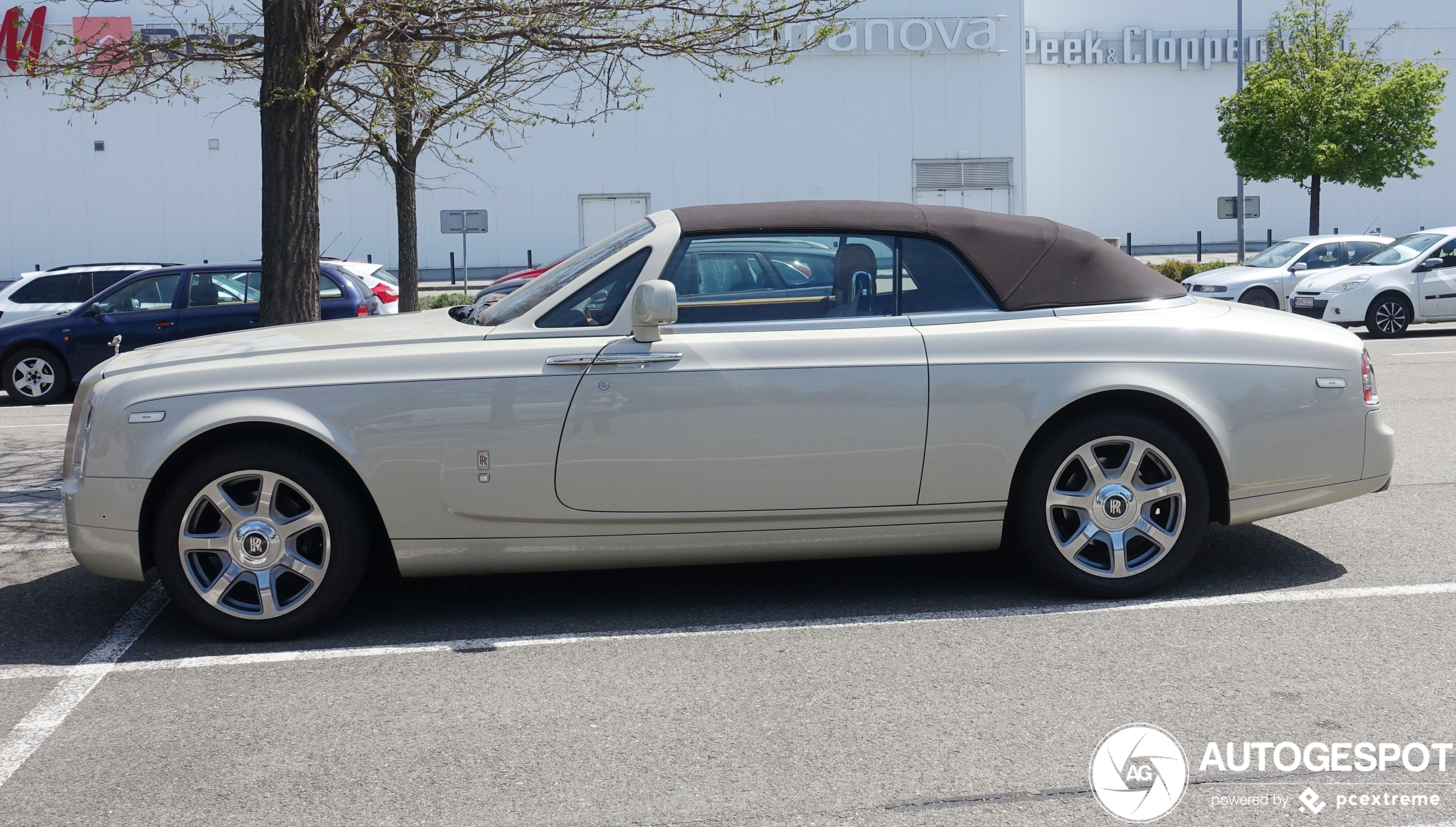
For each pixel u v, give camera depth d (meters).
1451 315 16.75
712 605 4.91
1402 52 42.94
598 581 5.30
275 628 4.51
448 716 3.78
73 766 3.46
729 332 4.62
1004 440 4.64
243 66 8.97
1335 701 3.73
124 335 13.23
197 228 34.72
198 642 4.56
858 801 3.14
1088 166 41.91
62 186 34.38
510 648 4.43
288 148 7.75
